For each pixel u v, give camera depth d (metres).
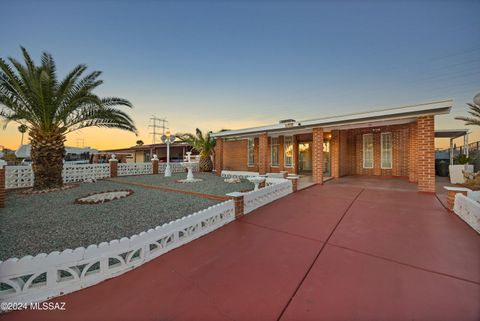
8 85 6.50
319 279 2.15
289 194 6.62
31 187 8.53
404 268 2.31
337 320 1.59
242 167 15.16
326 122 8.12
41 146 7.46
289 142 12.98
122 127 8.94
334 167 10.62
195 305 1.80
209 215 3.57
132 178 11.55
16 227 3.79
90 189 7.93
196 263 2.54
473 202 3.48
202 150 15.69
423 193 6.45
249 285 2.07
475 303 1.74
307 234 3.40
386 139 11.26
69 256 2.01
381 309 1.69
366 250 2.78
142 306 1.80
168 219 4.26
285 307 1.75
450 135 12.16
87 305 1.82
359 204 5.29
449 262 2.41
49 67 6.91
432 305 1.72
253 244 3.06
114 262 2.66
